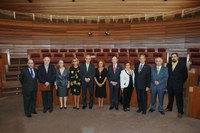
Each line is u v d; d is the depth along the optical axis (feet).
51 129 13.14
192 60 22.67
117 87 16.96
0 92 21.97
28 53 30.89
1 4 31.81
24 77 15.48
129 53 29.32
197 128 13.19
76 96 17.37
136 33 35.12
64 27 35.45
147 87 15.80
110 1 34.22
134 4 34.24
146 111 16.71
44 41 34.50
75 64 17.56
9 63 29.73
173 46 32.45
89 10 35.09
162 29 33.22
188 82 20.58
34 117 15.49
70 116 15.62
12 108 17.95
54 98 19.03
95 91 17.76
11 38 31.50
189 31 30.66
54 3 34.09
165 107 17.88
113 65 17.15
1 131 12.87
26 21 32.81
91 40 36.40
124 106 16.85
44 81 16.22
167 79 15.98
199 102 14.75
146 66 15.81
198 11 30.60
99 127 13.42
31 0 32.94
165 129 13.03
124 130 12.92
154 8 33.88
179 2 32.30
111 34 36.09
